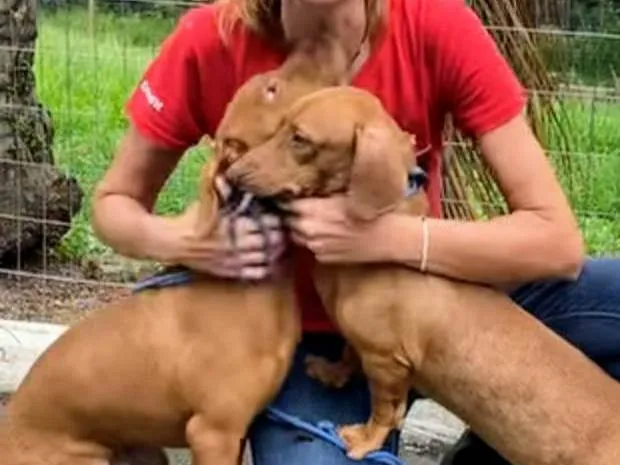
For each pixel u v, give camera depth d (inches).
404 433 84.1
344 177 58.1
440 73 61.2
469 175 86.7
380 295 59.6
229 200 58.4
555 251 60.2
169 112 63.1
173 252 59.7
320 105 57.6
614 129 112.6
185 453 81.6
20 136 105.7
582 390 60.5
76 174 116.5
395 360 60.0
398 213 59.3
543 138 91.6
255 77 59.7
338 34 60.2
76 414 60.3
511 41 89.3
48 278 103.3
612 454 60.0
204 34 62.4
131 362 59.4
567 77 94.2
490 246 59.6
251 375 58.9
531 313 65.1
